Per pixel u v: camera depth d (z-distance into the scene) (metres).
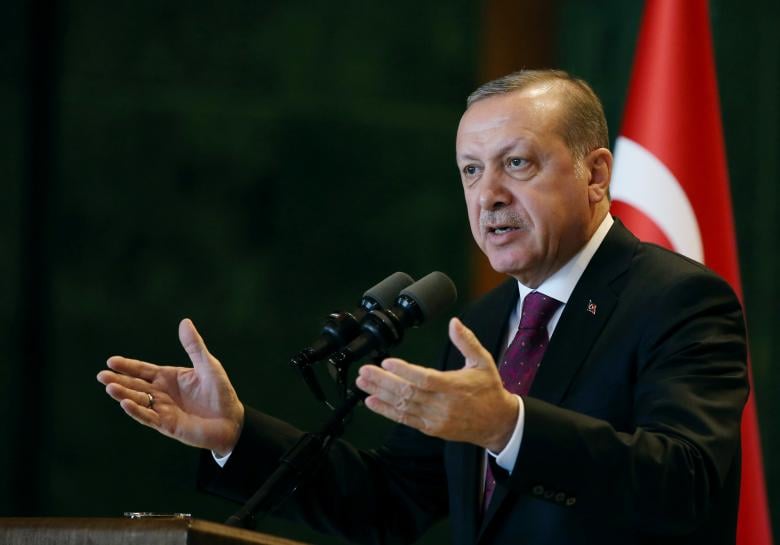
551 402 8.10
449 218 25.25
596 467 6.89
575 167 8.55
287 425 8.73
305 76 25.14
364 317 7.98
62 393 23.81
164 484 23.83
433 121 25.42
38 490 23.52
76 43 24.30
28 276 23.84
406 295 7.93
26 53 24.03
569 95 8.66
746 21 23.62
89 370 23.95
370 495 9.35
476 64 25.59
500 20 21.47
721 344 7.89
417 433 9.50
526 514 7.89
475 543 8.24
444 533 23.73
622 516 7.01
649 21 12.44
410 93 25.41
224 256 24.62
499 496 7.99
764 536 11.02
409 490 9.47
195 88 24.75
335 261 24.91
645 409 7.72
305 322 24.70
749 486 11.04
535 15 21.45
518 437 6.83
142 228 24.39
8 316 23.70
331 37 25.23
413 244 25.11
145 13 24.58
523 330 8.63
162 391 8.31
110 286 24.17
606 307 8.29
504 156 8.49
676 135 12.08
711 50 12.37
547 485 6.89
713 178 12.05
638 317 8.12
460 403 6.53
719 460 7.35
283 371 24.47
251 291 24.64
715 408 7.55
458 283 25.11
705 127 12.15
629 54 24.05
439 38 25.53
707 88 12.24
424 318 7.94
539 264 8.56
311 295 24.78
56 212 24.08
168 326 24.30
